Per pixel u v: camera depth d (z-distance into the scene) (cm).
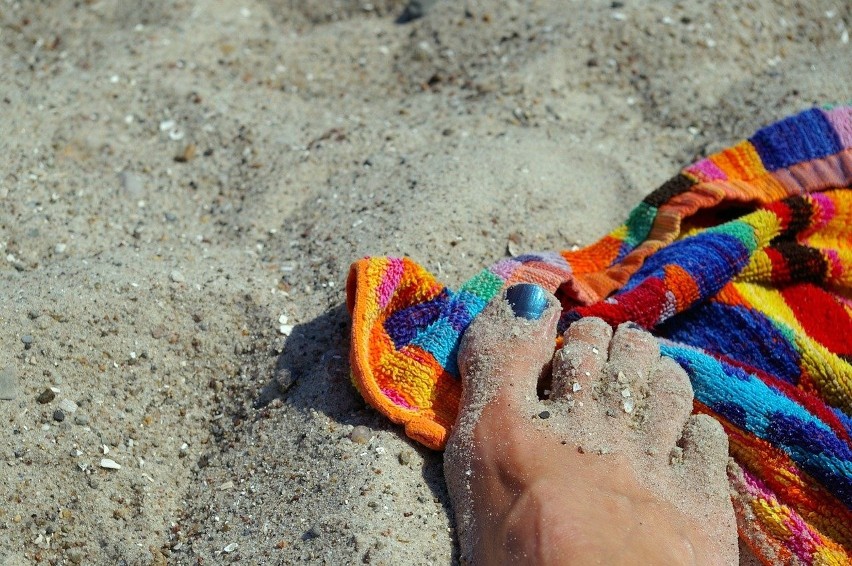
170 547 53
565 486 50
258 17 75
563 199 63
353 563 50
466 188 62
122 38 72
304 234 62
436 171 63
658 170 66
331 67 72
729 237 57
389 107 70
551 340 54
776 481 52
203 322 57
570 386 53
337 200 63
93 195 63
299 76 71
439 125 68
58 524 52
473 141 66
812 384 55
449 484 52
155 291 58
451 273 59
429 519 51
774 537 51
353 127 68
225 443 55
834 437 52
